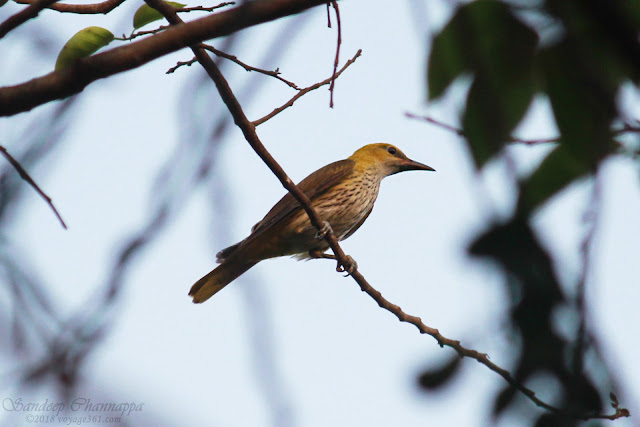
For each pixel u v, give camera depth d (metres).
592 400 2.81
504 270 2.72
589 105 4.46
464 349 3.15
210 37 4.64
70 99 3.90
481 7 4.48
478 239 2.74
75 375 3.46
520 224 2.76
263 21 4.30
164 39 4.66
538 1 4.40
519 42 4.49
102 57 4.65
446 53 4.27
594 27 4.11
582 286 2.81
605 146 4.50
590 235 3.04
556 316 2.75
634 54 3.46
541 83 4.56
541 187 4.82
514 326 2.80
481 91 3.82
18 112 4.69
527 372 2.85
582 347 2.76
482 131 3.23
